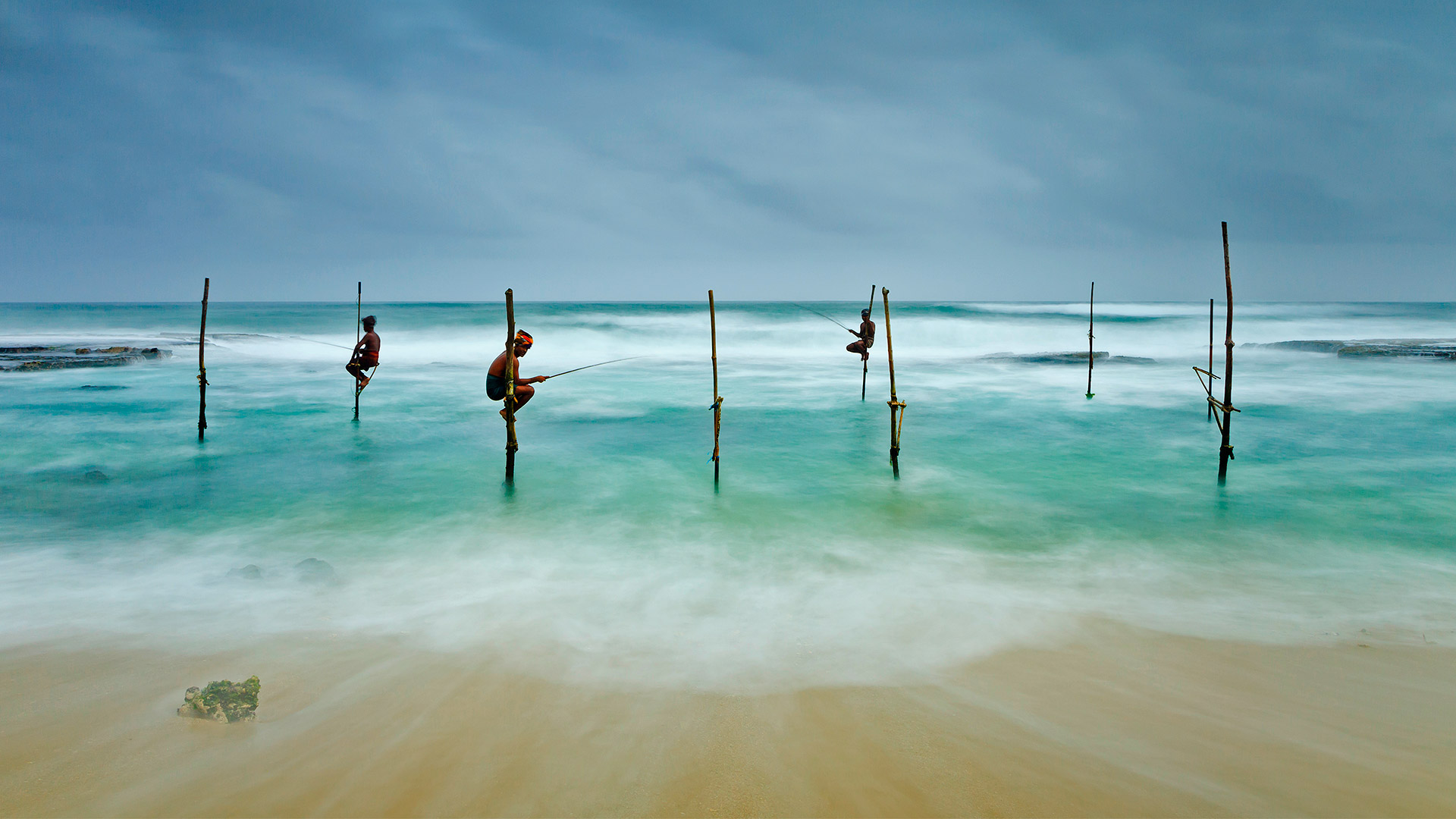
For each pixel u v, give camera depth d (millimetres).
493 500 9969
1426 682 4949
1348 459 12477
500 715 4434
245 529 8586
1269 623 6008
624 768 3891
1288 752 4086
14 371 23531
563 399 19875
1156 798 3643
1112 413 17359
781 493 10383
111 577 6922
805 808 3557
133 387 21125
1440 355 27062
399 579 6953
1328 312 69688
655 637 5660
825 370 27812
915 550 7953
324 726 4254
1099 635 5750
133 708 4406
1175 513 9398
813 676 5020
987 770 3887
